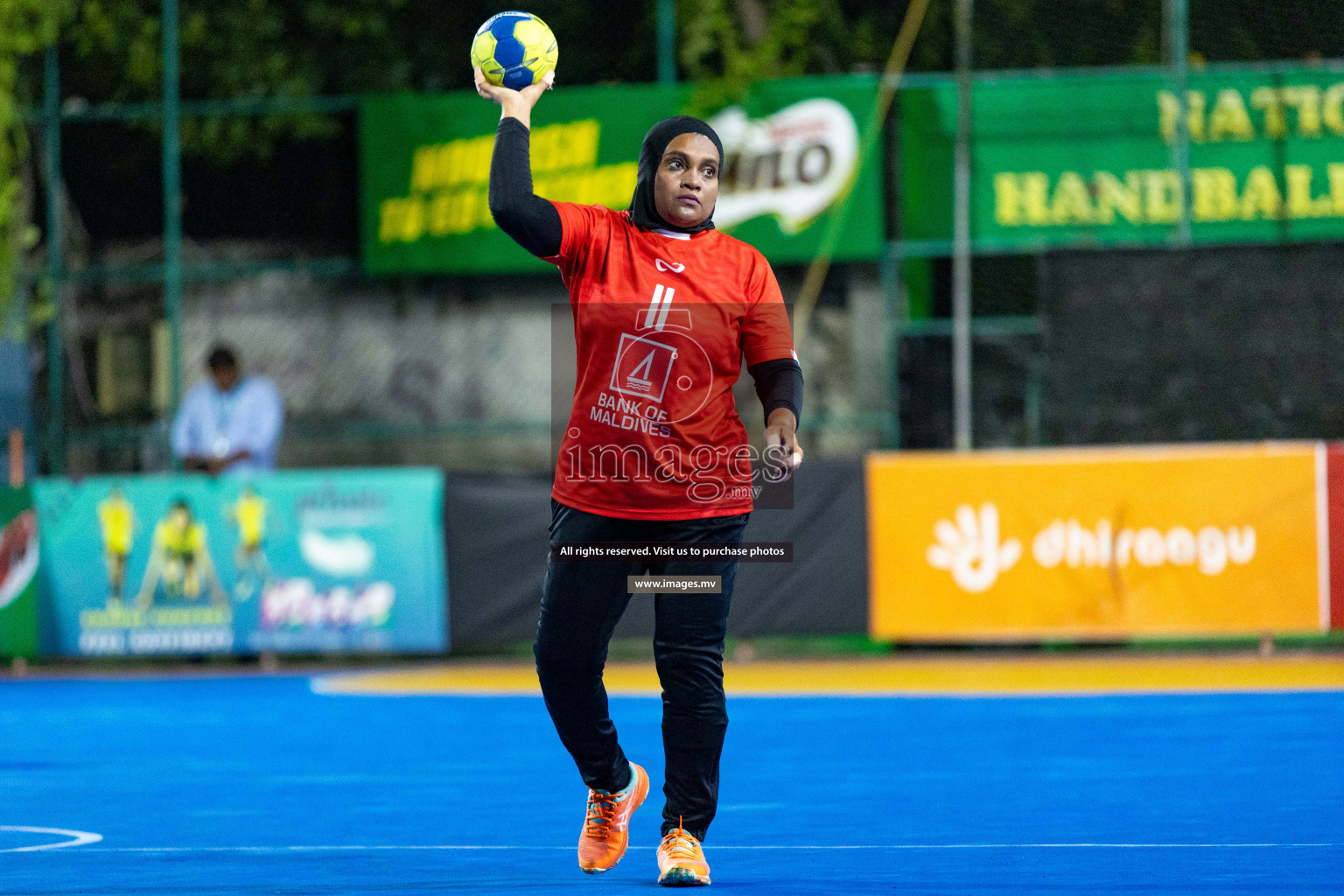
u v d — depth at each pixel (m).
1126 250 36.44
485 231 39.66
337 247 42.31
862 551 32.47
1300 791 16.39
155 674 34.62
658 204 11.74
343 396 42.53
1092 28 40.28
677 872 11.79
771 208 38.38
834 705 25.91
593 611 11.75
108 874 12.68
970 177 38.03
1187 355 36.25
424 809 16.28
